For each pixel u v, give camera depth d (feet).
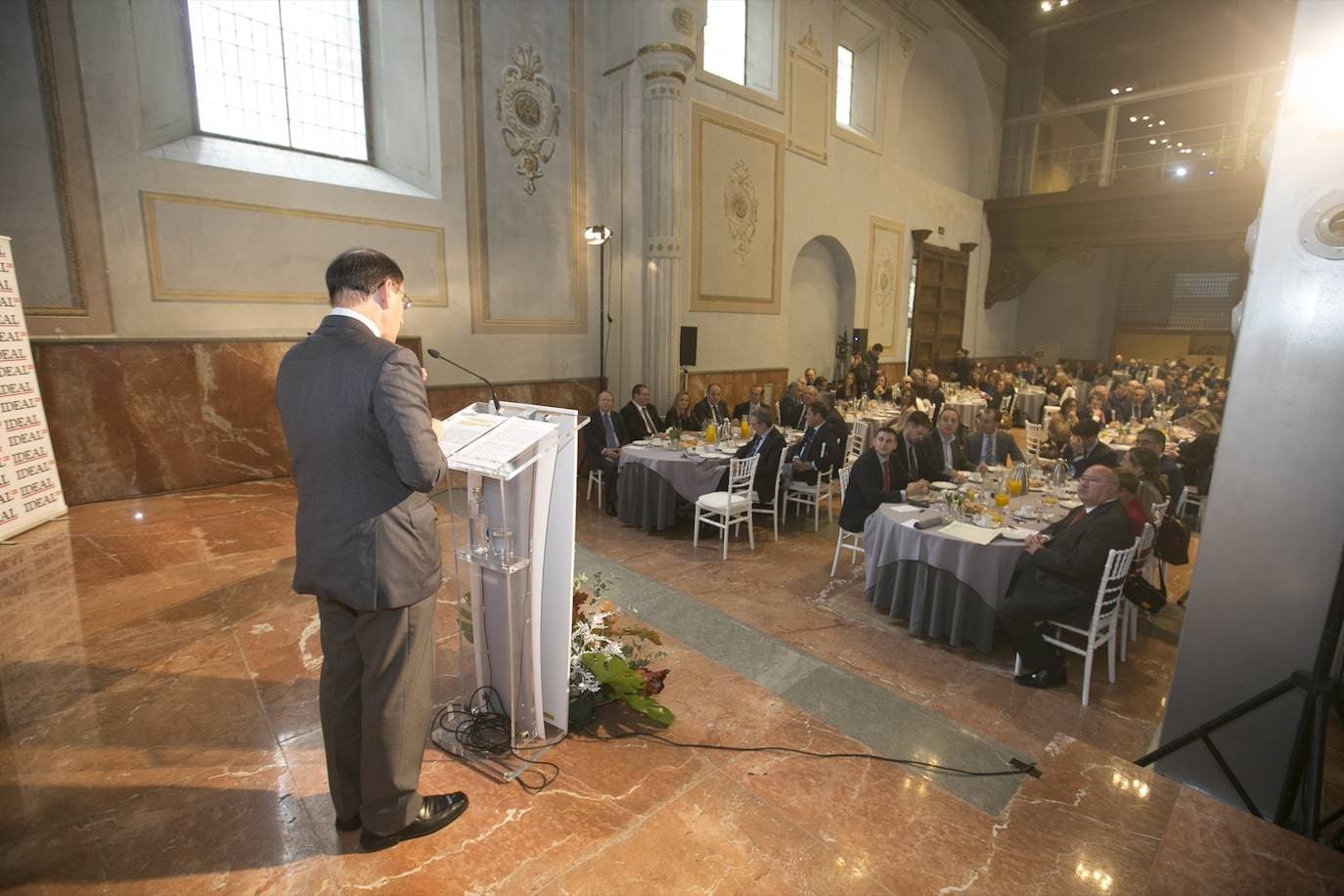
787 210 34.81
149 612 11.43
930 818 7.24
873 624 12.99
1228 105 57.41
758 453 18.76
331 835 6.49
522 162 25.70
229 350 19.74
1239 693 8.07
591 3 27.04
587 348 28.73
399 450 5.25
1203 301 60.54
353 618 5.83
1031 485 15.84
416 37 23.09
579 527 19.29
